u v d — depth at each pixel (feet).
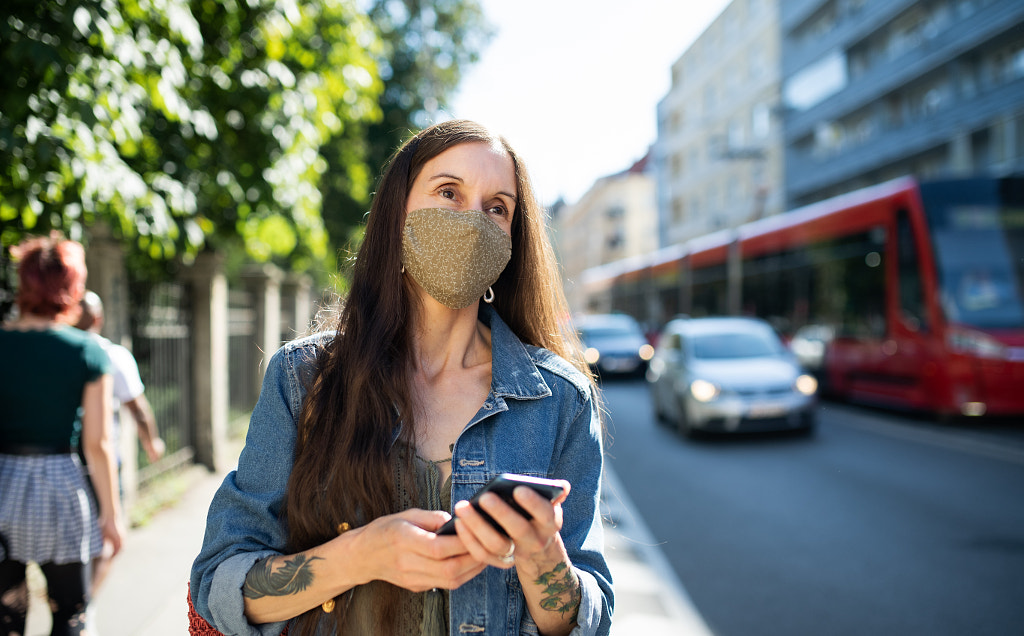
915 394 33.47
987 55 76.33
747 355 32.78
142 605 12.14
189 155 19.20
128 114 13.11
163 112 16.80
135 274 20.77
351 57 22.27
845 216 39.83
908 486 21.76
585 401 4.41
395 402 3.94
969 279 31.55
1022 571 14.57
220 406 24.32
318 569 3.50
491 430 4.09
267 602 3.60
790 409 29.81
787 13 111.75
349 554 3.44
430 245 4.04
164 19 14.06
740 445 29.66
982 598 13.29
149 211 13.80
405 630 3.84
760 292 51.52
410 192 4.33
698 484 23.03
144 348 20.13
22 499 7.66
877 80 90.07
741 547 16.63
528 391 4.21
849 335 38.99
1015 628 12.02
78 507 7.98
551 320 4.94
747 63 125.70
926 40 81.00
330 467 3.78
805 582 14.34
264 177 20.48
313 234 23.11
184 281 23.52
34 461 7.78
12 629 7.72
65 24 12.42
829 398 44.34
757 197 114.01
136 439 19.16
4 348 7.86
